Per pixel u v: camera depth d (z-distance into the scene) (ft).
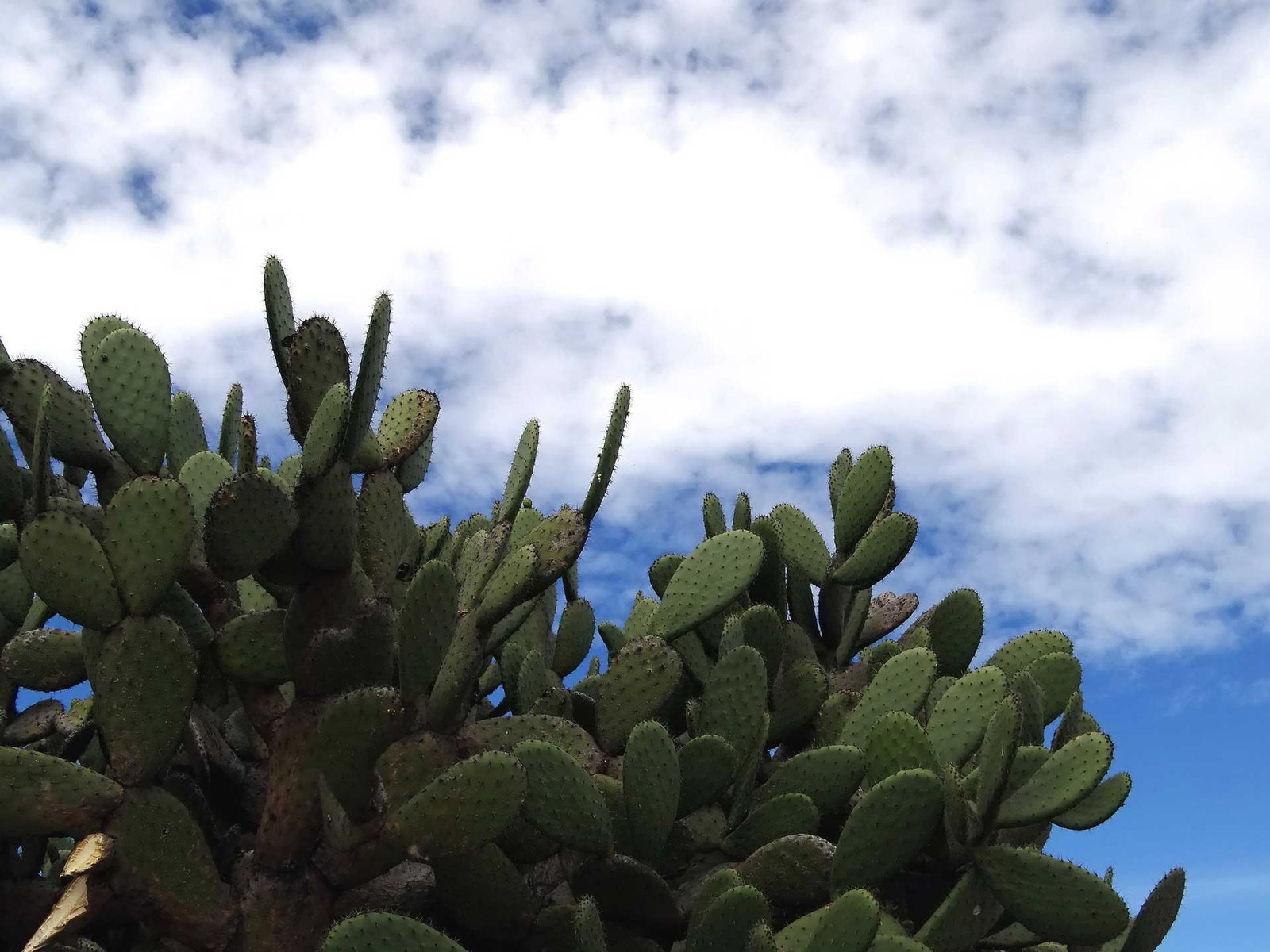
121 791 9.53
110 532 9.88
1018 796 12.12
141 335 12.07
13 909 10.75
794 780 13.07
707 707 13.26
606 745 12.88
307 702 10.43
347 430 10.57
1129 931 13.56
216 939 9.78
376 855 9.98
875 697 13.87
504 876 11.05
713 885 11.29
